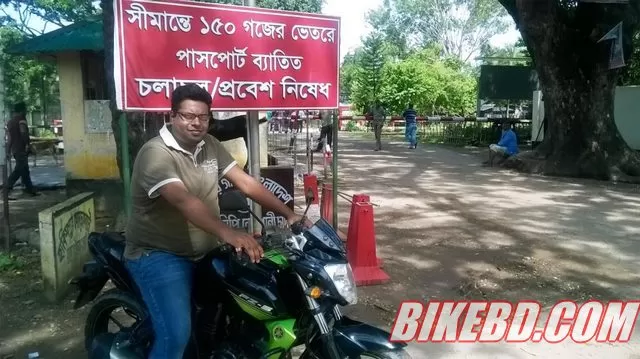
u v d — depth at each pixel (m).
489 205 8.90
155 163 2.68
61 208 4.68
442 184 11.20
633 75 20.27
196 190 2.83
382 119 19.34
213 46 4.40
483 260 5.86
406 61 35.25
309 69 4.90
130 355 3.04
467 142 22.38
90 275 3.38
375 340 2.63
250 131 4.77
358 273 5.07
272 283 2.69
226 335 2.96
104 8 5.98
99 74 7.86
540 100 17.14
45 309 4.45
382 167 14.07
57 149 16.48
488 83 21.31
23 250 5.97
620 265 5.73
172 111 2.75
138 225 2.84
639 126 16.19
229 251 2.83
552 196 9.84
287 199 6.11
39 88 27.52
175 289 2.77
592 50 12.29
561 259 5.92
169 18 4.19
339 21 4.98
